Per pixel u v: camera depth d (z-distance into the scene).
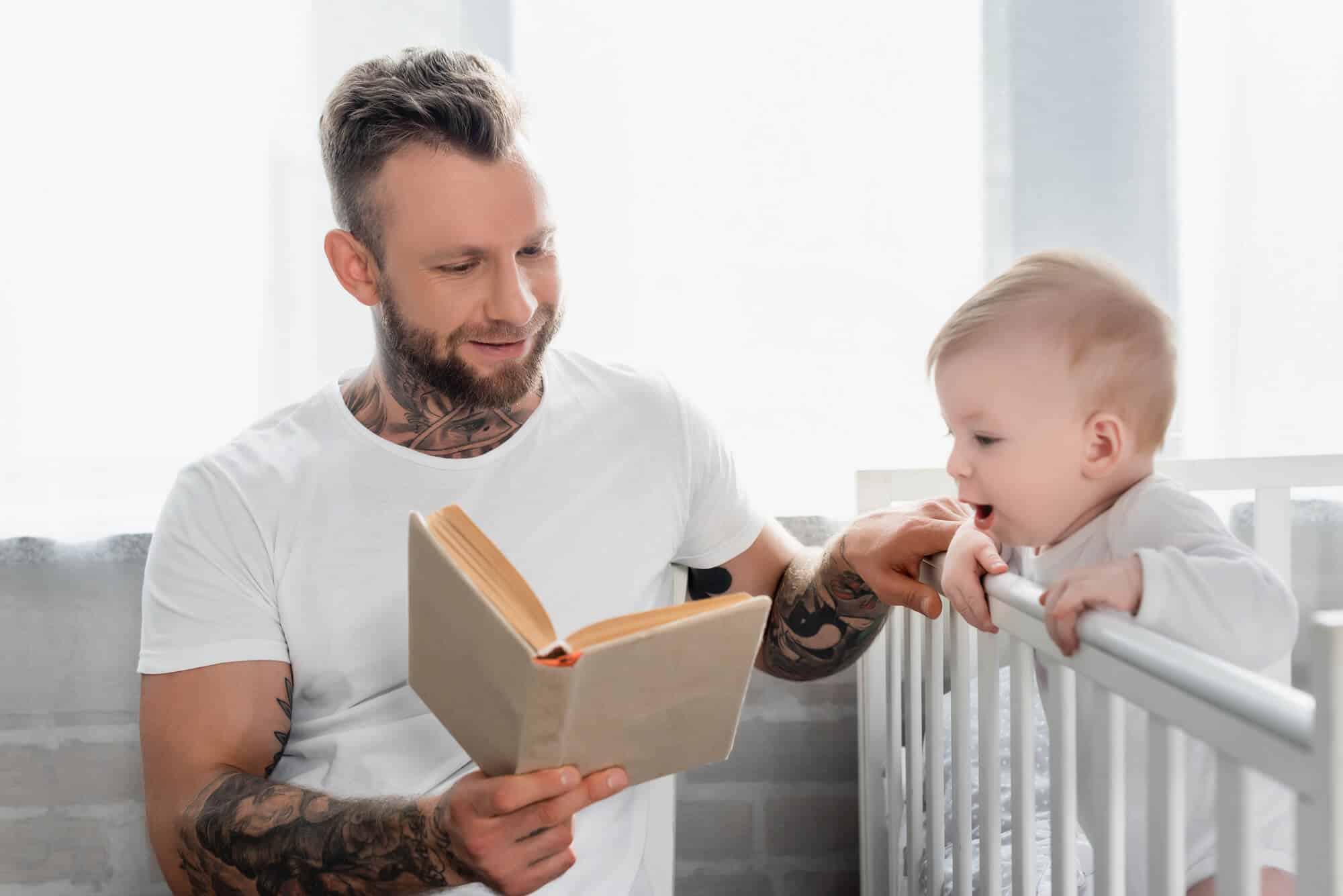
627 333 1.42
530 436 1.01
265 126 1.36
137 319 1.35
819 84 1.41
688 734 0.69
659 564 1.05
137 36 1.33
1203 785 0.76
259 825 0.82
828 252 1.42
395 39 1.37
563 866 0.70
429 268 0.88
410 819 0.74
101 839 1.42
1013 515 0.78
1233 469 1.27
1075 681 0.73
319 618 0.93
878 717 1.31
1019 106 1.42
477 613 0.58
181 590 0.93
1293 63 1.38
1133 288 0.75
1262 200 1.39
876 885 1.31
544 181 0.91
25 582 1.39
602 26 1.39
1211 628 0.61
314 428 1.00
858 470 1.26
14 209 1.32
